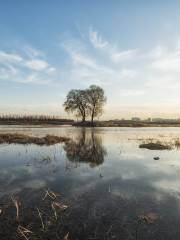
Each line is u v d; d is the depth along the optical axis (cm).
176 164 1271
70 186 865
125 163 1295
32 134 3291
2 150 1748
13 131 3878
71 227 566
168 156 1531
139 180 955
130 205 693
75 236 530
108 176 1012
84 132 4038
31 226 570
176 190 830
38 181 925
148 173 1068
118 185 883
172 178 984
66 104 7544
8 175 1009
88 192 802
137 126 7700
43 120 9825
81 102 7412
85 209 663
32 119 9750
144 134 3612
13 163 1263
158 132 4194
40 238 521
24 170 1103
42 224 573
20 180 935
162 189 839
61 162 1304
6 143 2178
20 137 2475
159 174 1050
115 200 731
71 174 1038
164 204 702
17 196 758
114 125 7575
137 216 622
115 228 562
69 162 1305
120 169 1145
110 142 2383
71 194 781
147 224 581
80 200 729
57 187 851
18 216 619
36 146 2002
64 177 988
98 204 699
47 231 548
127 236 530
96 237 526
